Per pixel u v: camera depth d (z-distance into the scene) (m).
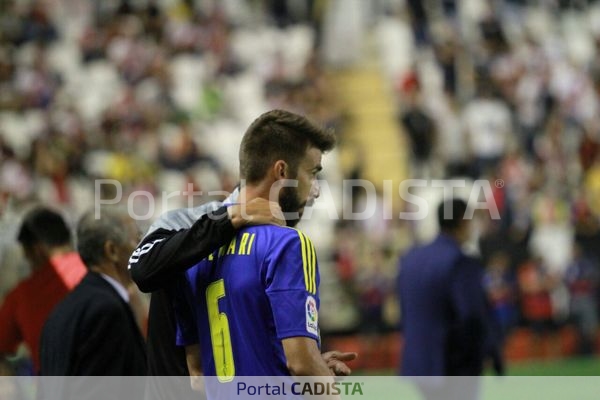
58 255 17.59
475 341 24.20
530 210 58.31
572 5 83.38
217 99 66.19
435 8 78.31
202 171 58.06
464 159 63.19
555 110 70.00
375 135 68.50
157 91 63.38
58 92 62.81
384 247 52.97
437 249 24.48
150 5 71.12
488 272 50.69
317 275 11.78
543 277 51.28
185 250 11.77
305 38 74.69
